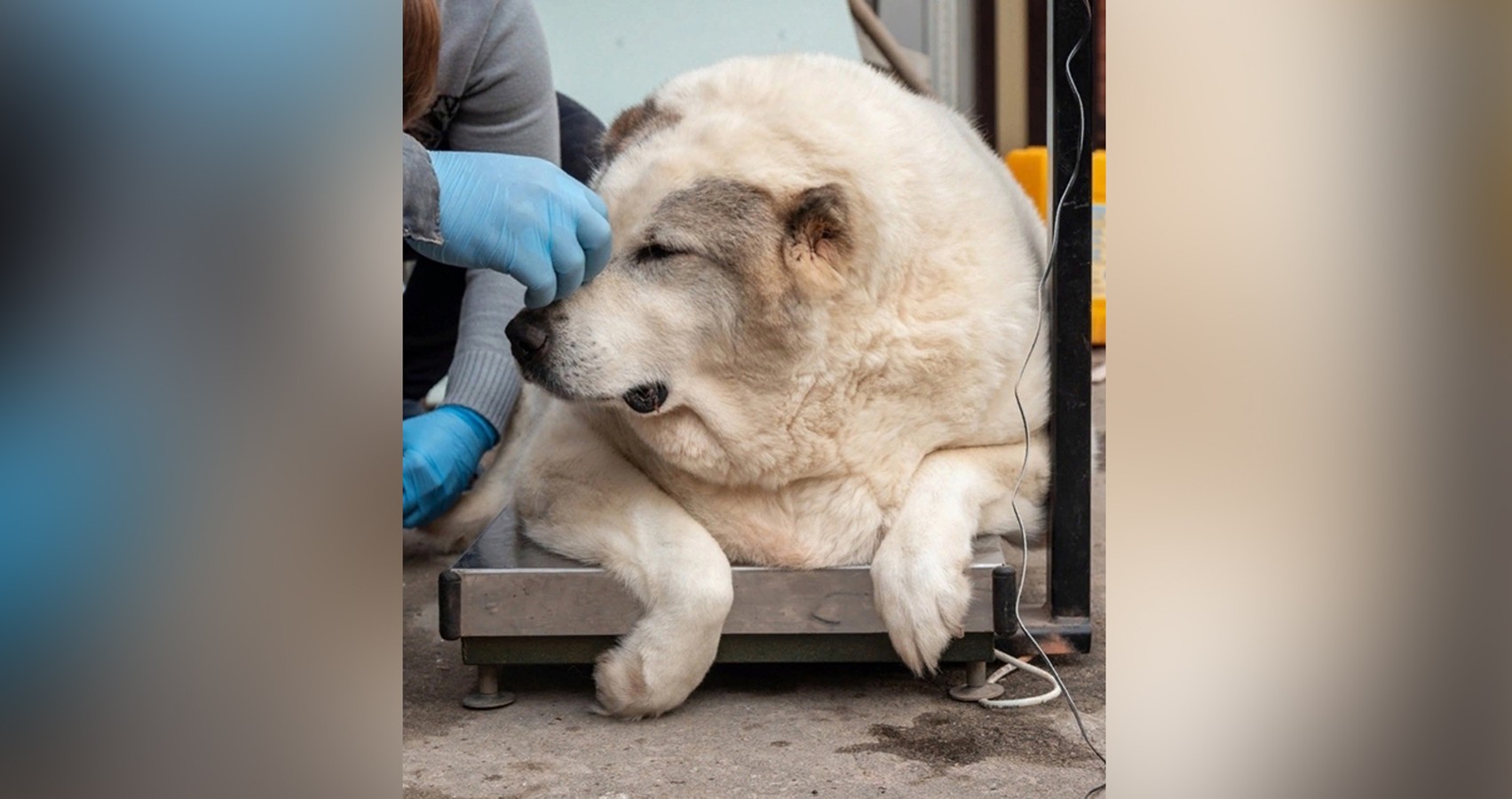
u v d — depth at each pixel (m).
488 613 2.54
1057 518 2.79
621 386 2.51
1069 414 2.75
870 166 2.56
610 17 4.29
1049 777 2.22
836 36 4.32
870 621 2.56
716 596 2.46
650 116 2.79
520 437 3.62
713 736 2.44
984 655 2.57
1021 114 5.54
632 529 2.59
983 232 2.70
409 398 4.18
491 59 3.53
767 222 2.48
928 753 2.33
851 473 2.66
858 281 2.51
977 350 2.62
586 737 2.44
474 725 2.52
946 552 2.49
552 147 3.75
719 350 2.54
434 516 3.49
